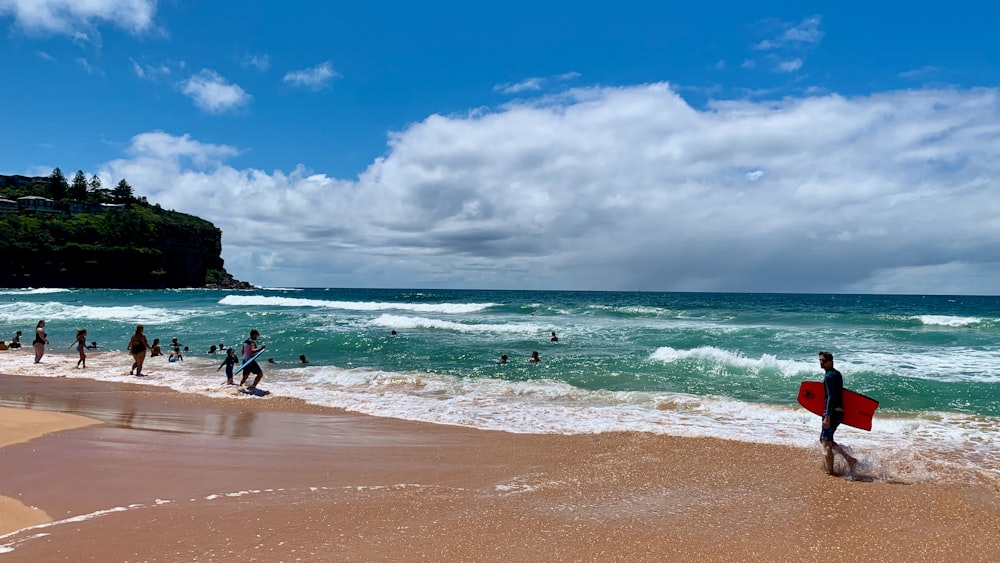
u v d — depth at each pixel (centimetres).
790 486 718
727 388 1474
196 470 755
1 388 1438
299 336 2489
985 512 630
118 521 563
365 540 522
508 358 1973
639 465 812
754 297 12381
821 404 871
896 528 580
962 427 1072
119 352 2198
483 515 596
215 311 3944
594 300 8812
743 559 499
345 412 1194
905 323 3136
